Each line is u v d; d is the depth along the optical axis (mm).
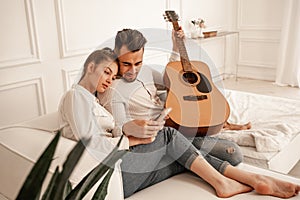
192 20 3846
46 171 495
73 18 2664
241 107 2500
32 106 2514
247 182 1378
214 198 1314
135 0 3141
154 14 3361
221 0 4227
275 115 2305
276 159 1776
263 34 4238
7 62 2287
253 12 4262
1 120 2344
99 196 675
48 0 2465
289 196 1318
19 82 2393
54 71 2602
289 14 3855
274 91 3869
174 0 3555
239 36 4465
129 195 1363
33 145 1328
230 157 1575
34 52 2430
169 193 1359
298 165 2227
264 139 1813
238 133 1954
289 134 1960
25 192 480
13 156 1289
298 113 2303
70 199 593
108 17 2938
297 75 3939
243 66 4543
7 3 2234
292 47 3914
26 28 2365
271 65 4266
